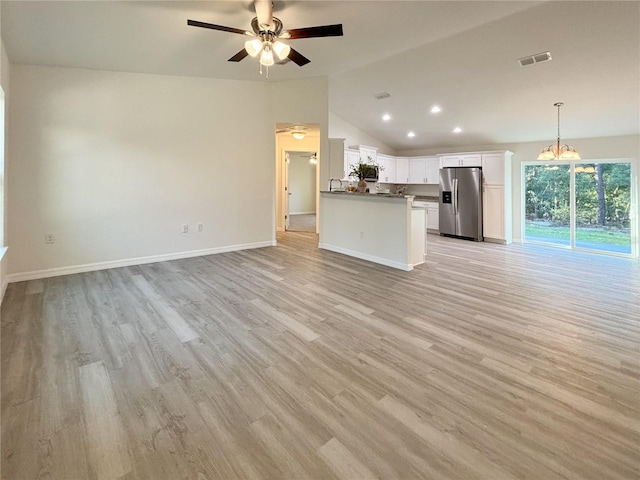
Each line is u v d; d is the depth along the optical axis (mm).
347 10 3535
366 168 5918
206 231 5750
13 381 2143
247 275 4547
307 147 8625
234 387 2098
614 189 6266
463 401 1956
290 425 1771
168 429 1738
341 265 5102
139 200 5098
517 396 1999
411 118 7309
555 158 5332
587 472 1470
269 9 3068
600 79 4637
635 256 5914
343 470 1490
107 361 2393
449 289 3996
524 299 3664
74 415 1835
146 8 3297
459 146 8500
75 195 4629
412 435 1696
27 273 4359
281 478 1450
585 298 3705
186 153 5441
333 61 5078
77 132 4590
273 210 6453
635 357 2436
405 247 4848
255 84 5977
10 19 3301
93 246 4793
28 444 1626
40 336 2758
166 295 3752
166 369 2297
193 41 4051
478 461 1534
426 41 4379
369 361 2396
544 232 7180
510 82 5156
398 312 3281
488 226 7535
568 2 3502
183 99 5348
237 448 1615
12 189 4219
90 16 3377
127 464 1520
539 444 1630
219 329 2906
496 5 3529
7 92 4027
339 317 3160
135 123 4984
